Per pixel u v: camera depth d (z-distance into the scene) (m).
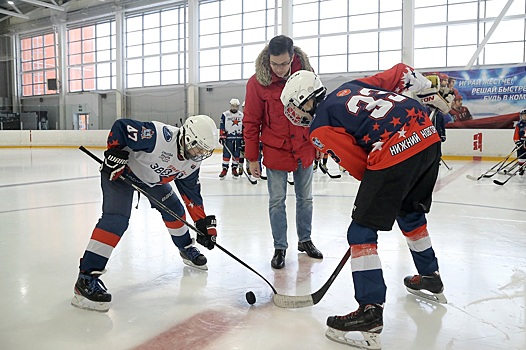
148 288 2.18
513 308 1.89
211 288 2.18
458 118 11.30
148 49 17.69
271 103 2.51
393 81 1.89
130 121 1.94
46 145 16.33
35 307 1.95
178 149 2.03
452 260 2.55
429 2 12.56
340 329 1.61
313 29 14.45
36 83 21.05
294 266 2.52
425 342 1.61
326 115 1.69
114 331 1.71
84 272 1.95
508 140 10.60
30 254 2.75
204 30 16.42
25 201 4.70
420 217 1.94
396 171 1.58
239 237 3.14
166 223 2.45
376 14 13.48
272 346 1.59
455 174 7.51
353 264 1.63
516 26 11.48
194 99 16.52
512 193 5.23
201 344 1.60
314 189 5.68
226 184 6.36
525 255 2.64
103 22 18.55
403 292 2.09
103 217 2.02
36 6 19.80
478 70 11.04
